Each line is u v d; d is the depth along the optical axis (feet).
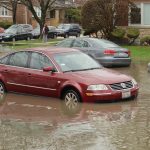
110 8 126.93
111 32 128.57
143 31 132.87
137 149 30.27
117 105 44.73
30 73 49.37
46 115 41.39
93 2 127.54
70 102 46.14
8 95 51.24
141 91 53.01
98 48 78.28
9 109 44.37
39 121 39.09
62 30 203.72
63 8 296.30
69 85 45.96
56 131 35.45
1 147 31.40
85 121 38.65
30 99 48.83
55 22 297.74
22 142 32.55
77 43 80.43
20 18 269.85
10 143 32.35
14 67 51.24
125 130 35.37
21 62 50.96
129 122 37.96
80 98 45.44
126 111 42.22
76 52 50.70
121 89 45.75
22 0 184.14
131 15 132.16
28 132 35.35
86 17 129.80
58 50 50.21
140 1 132.36
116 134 34.22
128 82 46.78
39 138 33.50
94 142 32.12
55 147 31.09
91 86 44.80
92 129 35.86
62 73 47.01
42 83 48.32
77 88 45.39
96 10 127.75
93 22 128.88
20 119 40.04
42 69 48.78
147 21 132.46
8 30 179.32
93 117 40.09
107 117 39.93
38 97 49.55
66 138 33.32
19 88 50.70
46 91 48.16
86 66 48.85
